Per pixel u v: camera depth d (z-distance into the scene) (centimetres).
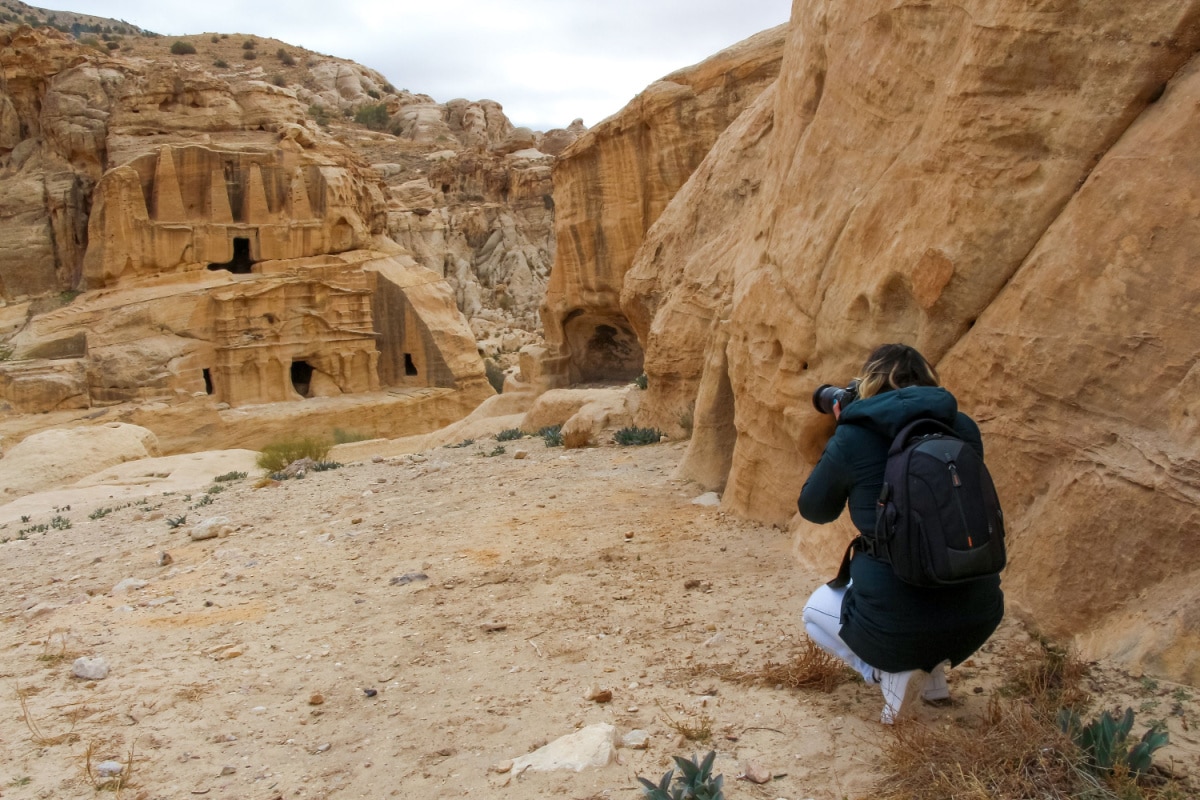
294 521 986
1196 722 327
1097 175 421
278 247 4378
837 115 631
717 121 1967
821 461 357
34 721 453
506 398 2623
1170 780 301
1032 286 444
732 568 621
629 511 834
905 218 529
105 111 4488
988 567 310
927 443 319
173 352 3822
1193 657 347
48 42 4684
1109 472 398
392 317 4678
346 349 4425
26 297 4272
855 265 580
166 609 661
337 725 430
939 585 319
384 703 452
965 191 478
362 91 11562
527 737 396
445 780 362
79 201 4425
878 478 342
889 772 330
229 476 1867
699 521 768
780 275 698
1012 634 426
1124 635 377
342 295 4391
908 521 314
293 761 394
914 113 543
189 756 402
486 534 795
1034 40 445
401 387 4675
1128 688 356
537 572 661
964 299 484
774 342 710
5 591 834
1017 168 458
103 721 448
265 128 4559
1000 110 462
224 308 3997
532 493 974
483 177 8538
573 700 430
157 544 966
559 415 1800
